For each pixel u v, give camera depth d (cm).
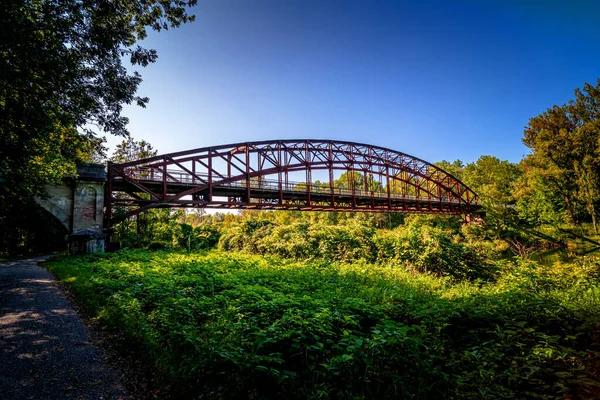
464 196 6012
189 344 600
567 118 3462
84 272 1490
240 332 620
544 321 729
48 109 1059
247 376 467
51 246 4000
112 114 1192
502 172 4444
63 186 2484
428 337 659
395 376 473
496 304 885
